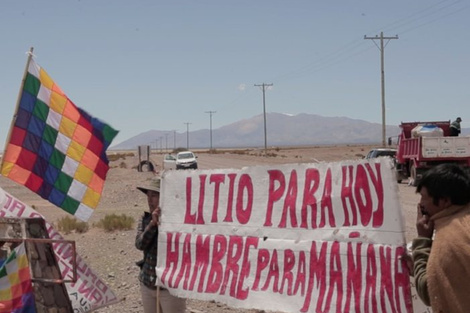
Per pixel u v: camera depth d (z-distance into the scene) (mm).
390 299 4539
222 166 62906
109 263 12664
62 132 6305
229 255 5398
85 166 6336
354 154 96438
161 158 110875
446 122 34219
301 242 5016
